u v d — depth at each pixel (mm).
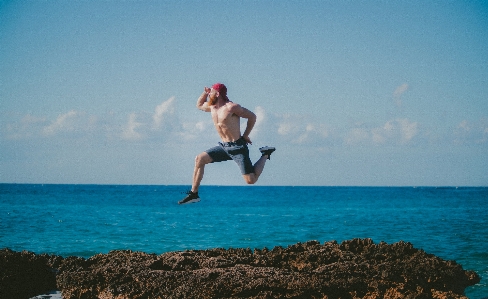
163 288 9109
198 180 8781
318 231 29328
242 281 9023
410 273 9945
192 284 9008
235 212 46406
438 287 10117
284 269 10023
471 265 17828
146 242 23984
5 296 9664
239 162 8664
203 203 69188
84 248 22047
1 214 39719
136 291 9195
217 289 8891
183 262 10141
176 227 30922
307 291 9016
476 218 40688
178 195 95125
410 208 56688
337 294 9148
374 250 11523
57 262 10984
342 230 29969
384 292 9391
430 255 11398
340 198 92750
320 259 10656
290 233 28125
